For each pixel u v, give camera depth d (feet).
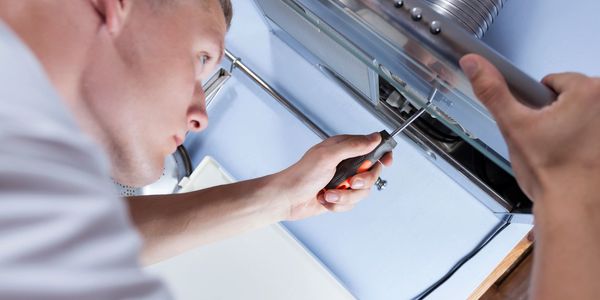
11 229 0.57
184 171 4.11
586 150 1.12
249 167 4.14
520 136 1.19
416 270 3.78
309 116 3.86
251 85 4.02
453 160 2.96
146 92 1.47
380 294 3.87
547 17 2.23
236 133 4.16
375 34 1.59
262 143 4.09
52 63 1.16
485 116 1.57
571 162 1.13
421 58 1.51
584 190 1.10
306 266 3.78
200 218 2.53
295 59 3.76
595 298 1.02
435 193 3.62
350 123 3.73
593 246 1.05
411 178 3.66
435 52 1.40
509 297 3.94
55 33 1.16
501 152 1.87
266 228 3.85
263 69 3.91
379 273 3.88
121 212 0.73
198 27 1.59
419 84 1.77
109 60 1.34
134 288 0.66
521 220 3.13
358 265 3.92
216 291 3.83
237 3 3.65
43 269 0.57
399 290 3.83
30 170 0.59
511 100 1.21
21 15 1.10
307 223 4.02
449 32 1.38
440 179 3.57
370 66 1.98
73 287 0.59
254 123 4.10
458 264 3.68
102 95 1.37
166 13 1.47
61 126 0.66
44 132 0.63
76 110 1.35
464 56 1.29
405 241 3.79
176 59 1.52
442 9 1.87
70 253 0.60
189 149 4.28
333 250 3.97
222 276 3.85
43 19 1.13
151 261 2.52
